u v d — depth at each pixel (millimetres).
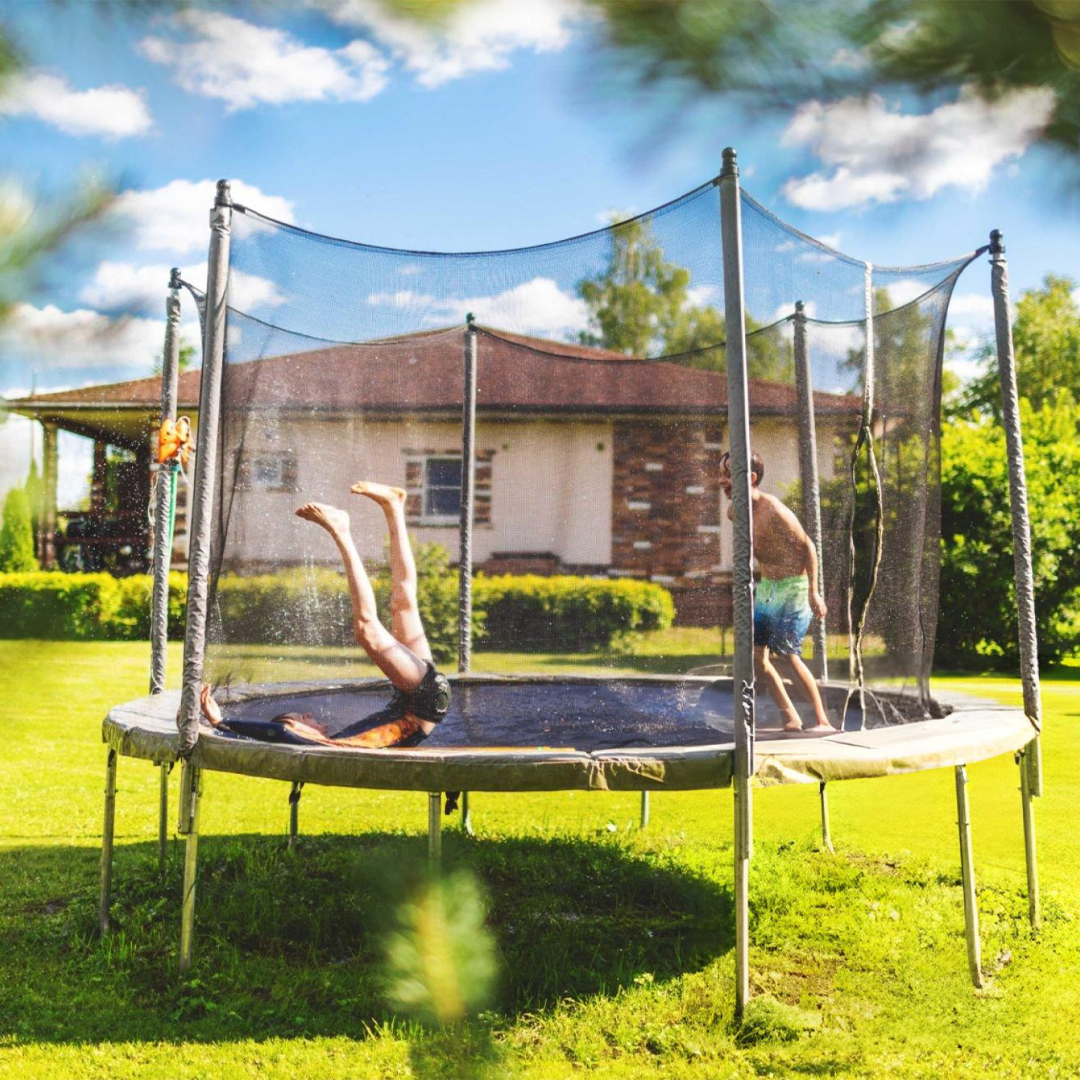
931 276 3598
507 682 4789
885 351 3508
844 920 3350
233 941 3172
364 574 3342
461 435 4887
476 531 4969
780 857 4098
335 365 3941
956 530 10188
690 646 4078
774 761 2605
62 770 5785
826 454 3596
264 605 3371
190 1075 2301
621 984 2836
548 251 3635
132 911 3439
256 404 3283
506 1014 2658
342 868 3885
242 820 4828
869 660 3623
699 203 3119
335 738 3113
